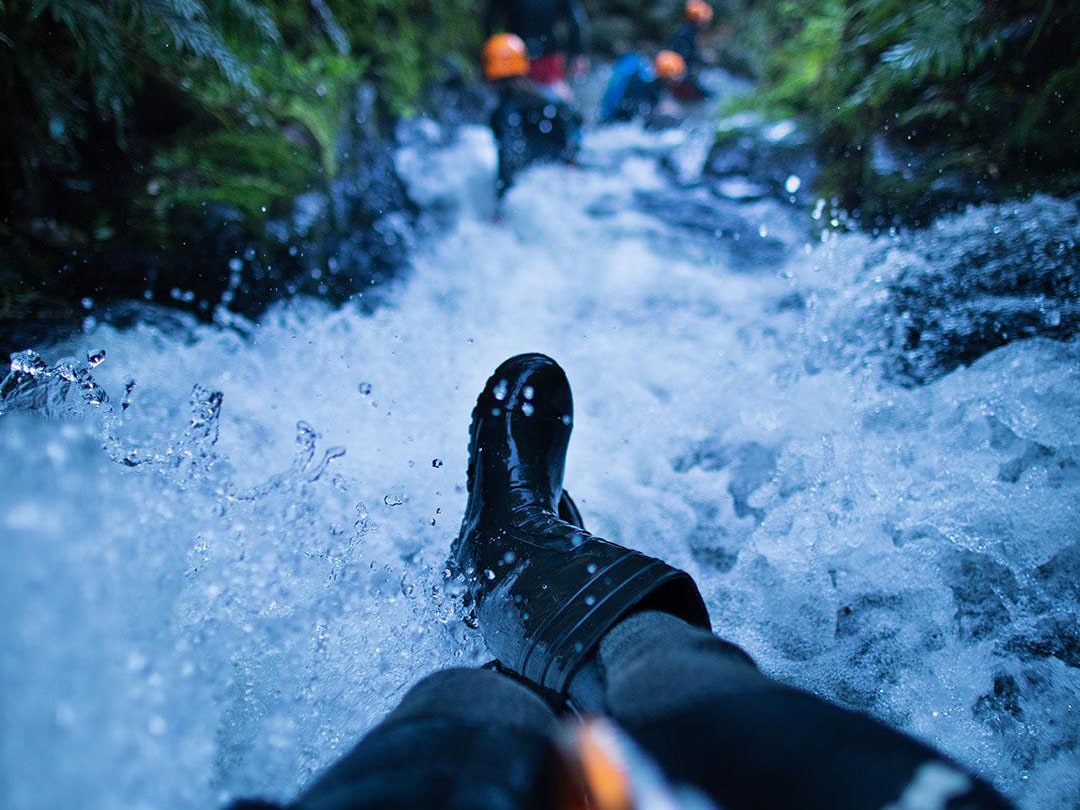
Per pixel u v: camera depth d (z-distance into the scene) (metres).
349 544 1.51
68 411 1.57
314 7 3.74
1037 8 2.51
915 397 1.92
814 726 0.65
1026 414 1.77
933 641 1.52
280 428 1.97
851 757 0.61
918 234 2.31
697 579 1.73
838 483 1.77
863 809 0.57
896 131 2.69
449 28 5.61
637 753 0.69
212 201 2.43
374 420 2.07
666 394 2.29
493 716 0.76
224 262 2.34
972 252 2.14
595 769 0.69
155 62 2.65
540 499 1.42
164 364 2.04
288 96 3.09
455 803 0.58
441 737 0.69
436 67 5.12
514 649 1.12
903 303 2.15
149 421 1.80
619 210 3.77
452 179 4.18
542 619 1.10
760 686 0.73
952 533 1.64
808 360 2.19
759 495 1.86
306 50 3.61
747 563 1.71
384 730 0.73
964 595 1.57
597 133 5.80
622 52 7.89
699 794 0.62
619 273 3.11
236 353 2.20
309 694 1.19
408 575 1.48
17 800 0.56
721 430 2.06
